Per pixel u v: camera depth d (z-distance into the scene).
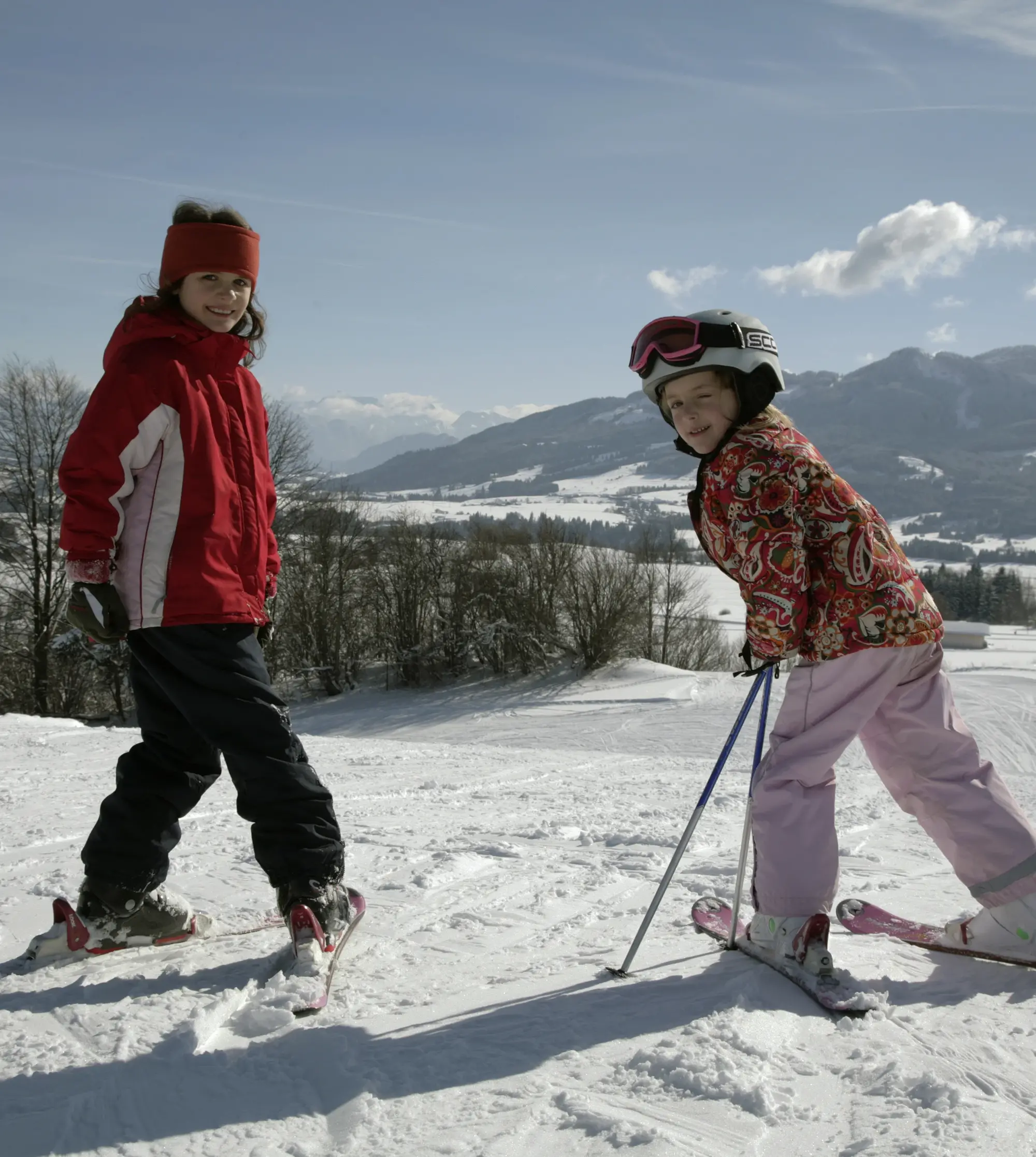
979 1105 1.70
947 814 2.46
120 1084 1.82
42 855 3.82
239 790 2.49
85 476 2.32
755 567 2.33
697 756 23.50
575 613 40.38
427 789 6.61
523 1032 2.04
